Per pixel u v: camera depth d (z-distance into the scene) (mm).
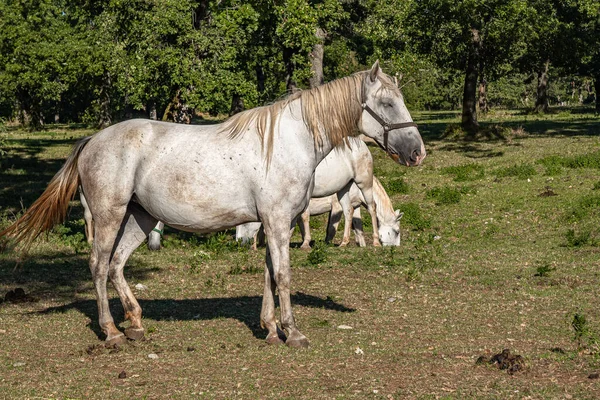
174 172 6855
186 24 20734
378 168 24609
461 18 30609
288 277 6906
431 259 11703
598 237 13680
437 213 17453
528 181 19734
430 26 31969
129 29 21734
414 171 23750
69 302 9219
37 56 45656
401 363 6488
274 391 5695
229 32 20953
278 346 7047
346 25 35938
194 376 6121
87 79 47156
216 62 21047
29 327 7859
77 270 11312
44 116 79375
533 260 11734
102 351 6902
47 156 31016
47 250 13047
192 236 15055
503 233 14859
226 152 6832
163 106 30750
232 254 12781
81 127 57312
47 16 47188
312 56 26547
